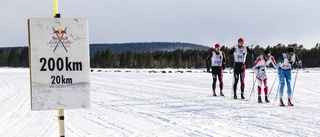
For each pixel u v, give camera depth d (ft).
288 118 26.50
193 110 31.53
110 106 35.42
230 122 25.29
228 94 45.96
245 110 30.99
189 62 315.17
